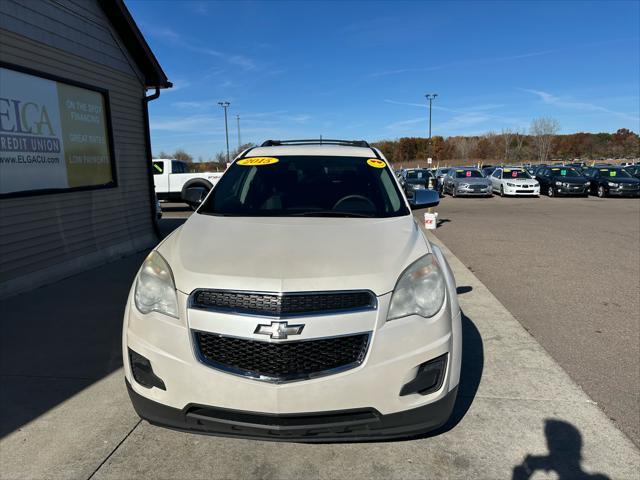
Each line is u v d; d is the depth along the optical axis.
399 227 2.92
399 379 2.18
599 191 23.45
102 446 2.60
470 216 15.17
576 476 2.37
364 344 2.16
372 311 2.19
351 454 2.54
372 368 2.14
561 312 4.98
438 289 2.41
